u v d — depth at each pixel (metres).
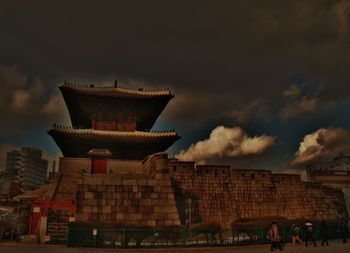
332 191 49.69
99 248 24.72
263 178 44.69
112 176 32.25
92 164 52.34
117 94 54.62
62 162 51.50
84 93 53.25
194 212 39.78
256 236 27.45
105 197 31.53
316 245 25.81
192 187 40.91
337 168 77.69
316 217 46.44
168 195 32.69
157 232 26.11
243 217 41.09
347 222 32.38
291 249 23.36
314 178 74.88
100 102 55.81
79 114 57.88
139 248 24.80
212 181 42.00
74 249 24.03
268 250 23.08
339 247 24.34
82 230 26.17
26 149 127.94
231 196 42.03
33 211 30.95
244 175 43.94
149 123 60.59
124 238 25.56
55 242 29.11
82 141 52.31
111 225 27.06
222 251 22.97
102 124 55.38
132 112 57.19
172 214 32.06
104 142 52.94
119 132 52.34
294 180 46.72
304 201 46.38
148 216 31.70
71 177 44.56
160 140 53.62
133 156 55.00
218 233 26.88
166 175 33.31
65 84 52.22
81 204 30.84
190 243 26.20
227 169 43.12
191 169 41.66
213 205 40.88
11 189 77.50
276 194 44.78
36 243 28.61
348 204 50.44
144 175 32.94
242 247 25.34
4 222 36.38
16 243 29.06
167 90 56.44
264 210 43.34
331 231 32.06
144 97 55.44
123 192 31.98
